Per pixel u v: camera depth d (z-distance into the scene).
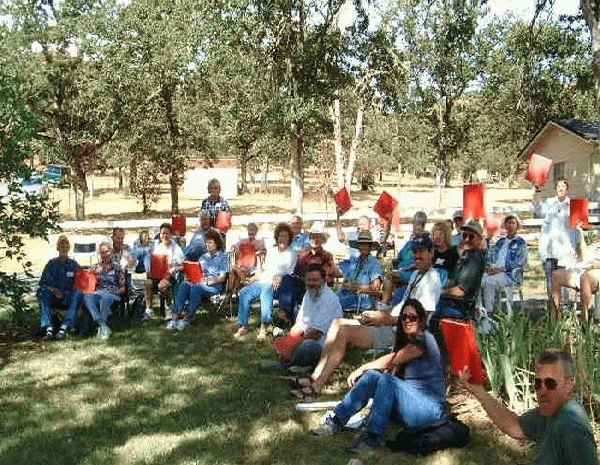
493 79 29.52
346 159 53.34
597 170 22.00
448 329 3.80
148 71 26.97
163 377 7.11
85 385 6.87
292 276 8.85
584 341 5.87
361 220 11.12
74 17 26.62
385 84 27.36
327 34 25.64
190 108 30.33
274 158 51.34
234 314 9.91
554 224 9.34
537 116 30.02
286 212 34.62
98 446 5.34
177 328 9.10
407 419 5.17
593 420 5.43
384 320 6.45
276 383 6.91
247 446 5.34
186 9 25.38
